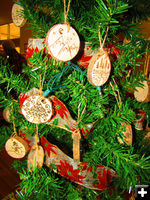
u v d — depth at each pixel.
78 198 0.38
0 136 0.46
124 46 0.39
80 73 0.36
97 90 0.35
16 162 0.50
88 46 0.33
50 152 0.36
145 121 0.66
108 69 0.31
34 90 0.32
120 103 0.37
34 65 0.34
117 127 0.36
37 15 0.38
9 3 0.94
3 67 0.39
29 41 0.35
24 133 0.39
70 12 0.35
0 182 0.72
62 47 0.28
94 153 0.38
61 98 0.39
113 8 0.27
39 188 0.37
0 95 0.39
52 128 0.42
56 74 0.36
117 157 0.34
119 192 0.45
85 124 0.35
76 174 0.35
